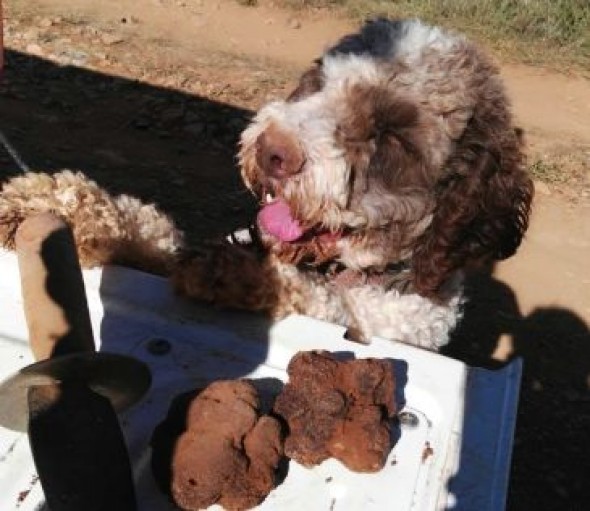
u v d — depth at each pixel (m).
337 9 2.21
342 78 0.73
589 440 1.11
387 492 0.44
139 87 1.73
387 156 0.71
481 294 1.33
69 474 0.38
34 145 1.50
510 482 1.04
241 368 0.51
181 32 2.02
